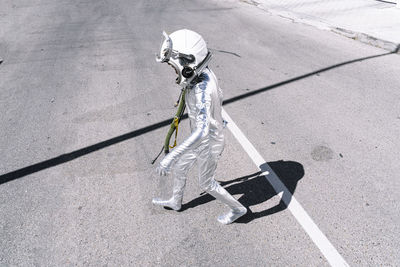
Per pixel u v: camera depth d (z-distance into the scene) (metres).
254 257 2.91
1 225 3.25
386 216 3.30
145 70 6.67
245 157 4.16
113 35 8.80
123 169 3.98
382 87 5.77
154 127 4.79
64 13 11.23
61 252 2.97
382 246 2.99
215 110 2.49
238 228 3.20
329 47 7.61
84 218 3.31
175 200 3.25
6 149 4.35
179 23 9.62
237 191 3.65
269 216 3.33
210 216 3.34
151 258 2.91
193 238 3.10
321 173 3.88
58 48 7.98
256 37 8.36
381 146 4.32
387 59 6.88
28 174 3.91
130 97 5.63
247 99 5.50
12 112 5.22
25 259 2.91
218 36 8.48
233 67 6.69
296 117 4.98
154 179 3.82
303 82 6.01
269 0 11.88
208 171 2.74
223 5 11.64
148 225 3.24
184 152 2.37
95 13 11.11
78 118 5.04
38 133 4.68
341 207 3.41
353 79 6.07
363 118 4.92
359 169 3.93
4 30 9.52
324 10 10.39
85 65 6.95
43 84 6.14
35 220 3.30
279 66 6.69
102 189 3.68
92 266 2.85
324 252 2.95
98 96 5.67
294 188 3.67
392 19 9.18
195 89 2.38
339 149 4.27
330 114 5.03
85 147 4.38
